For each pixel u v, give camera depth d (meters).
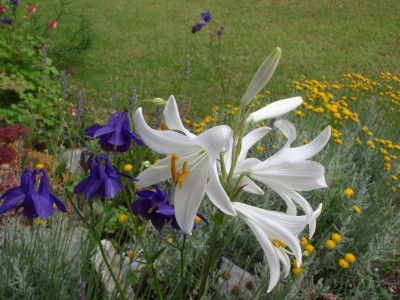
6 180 0.81
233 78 1.96
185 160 0.38
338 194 0.93
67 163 0.96
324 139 0.41
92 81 1.77
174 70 1.98
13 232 0.66
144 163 0.39
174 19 2.65
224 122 1.18
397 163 1.12
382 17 2.88
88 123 1.20
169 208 0.42
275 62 0.39
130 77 1.86
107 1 2.84
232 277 0.74
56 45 2.02
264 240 0.41
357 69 2.22
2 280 0.60
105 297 0.57
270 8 2.96
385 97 1.57
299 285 0.70
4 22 1.41
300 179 0.42
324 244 0.80
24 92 1.35
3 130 1.05
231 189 0.45
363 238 0.87
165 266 0.71
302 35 2.59
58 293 0.61
